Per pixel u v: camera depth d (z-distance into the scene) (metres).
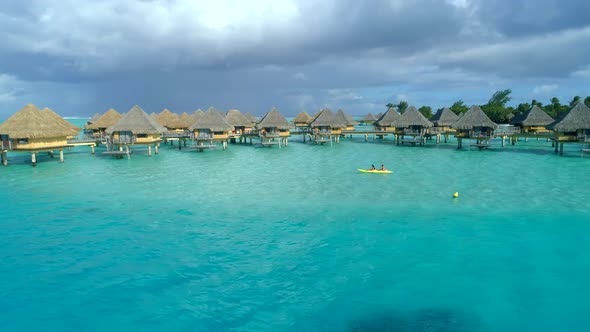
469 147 56.69
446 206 22.70
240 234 18.14
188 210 22.22
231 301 12.20
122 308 11.81
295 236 17.84
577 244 16.66
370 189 27.61
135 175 34.03
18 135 37.34
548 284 13.24
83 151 53.47
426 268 14.45
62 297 12.45
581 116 44.16
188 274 13.99
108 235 18.03
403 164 40.50
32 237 17.75
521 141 67.00
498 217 20.48
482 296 12.50
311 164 41.12
